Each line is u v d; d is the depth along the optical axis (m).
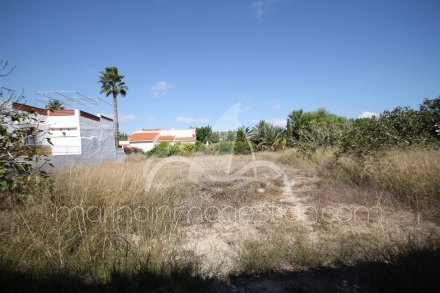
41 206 3.11
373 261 2.38
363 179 5.68
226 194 5.14
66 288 2.08
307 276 2.28
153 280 2.15
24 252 2.34
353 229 3.20
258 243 2.80
